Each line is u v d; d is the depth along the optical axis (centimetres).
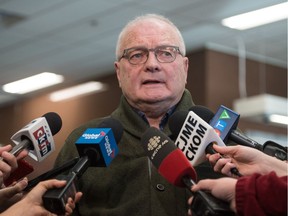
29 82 948
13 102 1093
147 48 215
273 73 842
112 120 194
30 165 192
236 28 679
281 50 782
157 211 199
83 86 941
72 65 851
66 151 220
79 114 970
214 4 589
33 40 718
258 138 851
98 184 208
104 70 886
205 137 175
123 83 221
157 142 166
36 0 575
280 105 687
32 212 157
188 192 202
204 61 763
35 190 159
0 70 872
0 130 1116
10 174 185
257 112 684
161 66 214
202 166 204
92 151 178
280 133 877
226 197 144
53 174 182
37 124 188
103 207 205
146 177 205
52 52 775
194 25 668
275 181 138
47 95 1023
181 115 191
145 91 215
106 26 660
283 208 137
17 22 647
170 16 630
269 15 627
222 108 196
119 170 209
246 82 801
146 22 221
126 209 201
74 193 163
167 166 160
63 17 628
